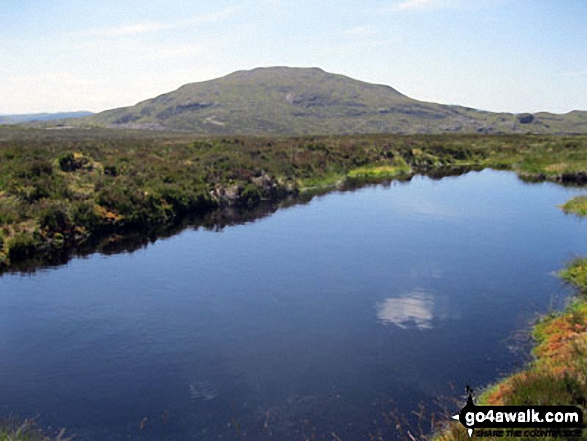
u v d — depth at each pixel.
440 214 32.88
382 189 44.75
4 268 21.34
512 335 14.17
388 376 12.07
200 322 15.62
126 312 16.45
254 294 18.11
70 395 11.46
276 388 11.64
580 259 20.53
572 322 13.92
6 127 125.88
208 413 10.69
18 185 28.89
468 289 18.30
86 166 35.66
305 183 46.06
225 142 57.22
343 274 20.38
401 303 17.02
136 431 10.10
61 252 23.91
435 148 68.25
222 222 30.97
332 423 10.23
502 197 39.44
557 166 52.06
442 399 10.98
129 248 24.80
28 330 15.04
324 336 14.48
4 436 9.54
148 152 45.16
